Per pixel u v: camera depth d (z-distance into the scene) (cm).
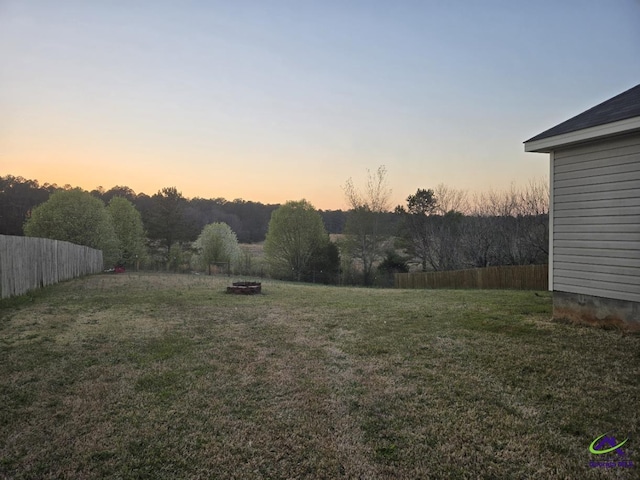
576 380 381
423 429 289
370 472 235
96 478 226
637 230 514
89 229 2238
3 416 306
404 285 2089
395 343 538
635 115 482
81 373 411
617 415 306
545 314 685
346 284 2639
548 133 608
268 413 318
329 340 562
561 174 613
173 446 264
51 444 264
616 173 536
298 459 251
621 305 538
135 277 1786
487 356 464
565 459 247
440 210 2777
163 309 838
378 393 360
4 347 511
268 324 679
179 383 385
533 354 464
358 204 2842
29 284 1059
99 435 277
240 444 268
